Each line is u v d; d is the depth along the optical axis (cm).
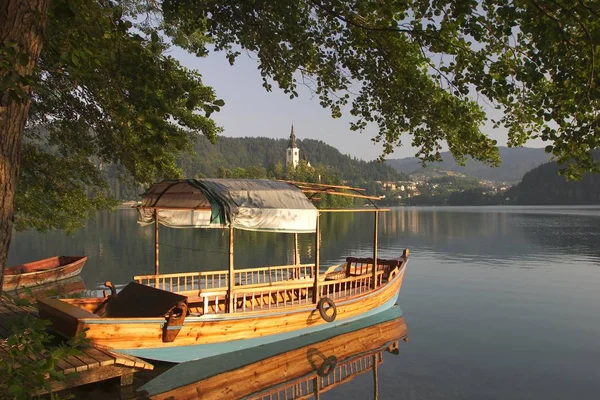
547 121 445
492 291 1827
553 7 412
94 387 801
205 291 1180
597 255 2939
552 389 880
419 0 505
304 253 3020
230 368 934
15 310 1005
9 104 319
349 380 918
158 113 557
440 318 1402
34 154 1329
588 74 419
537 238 4184
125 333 839
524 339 1194
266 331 1033
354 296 1221
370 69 666
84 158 1441
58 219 1500
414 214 10662
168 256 2781
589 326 1315
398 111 695
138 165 1257
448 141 679
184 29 704
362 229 5453
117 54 556
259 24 632
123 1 972
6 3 311
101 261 2556
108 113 1105
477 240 4078
